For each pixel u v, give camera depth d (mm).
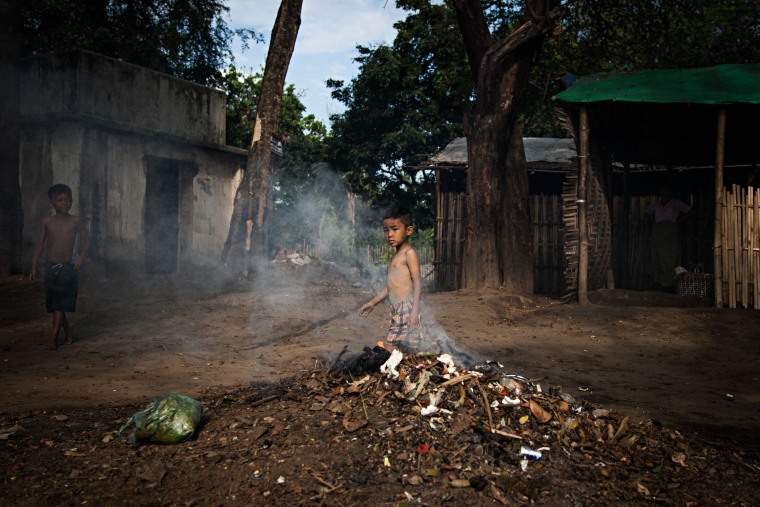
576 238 10453
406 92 25453
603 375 5891
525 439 3469
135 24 20406
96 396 4707
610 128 11703
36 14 18078
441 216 14734
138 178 13773
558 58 20562
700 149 12500
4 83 12289
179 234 14750
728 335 7727
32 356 6355
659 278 11477
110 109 13305
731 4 19734
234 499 2832
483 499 2836
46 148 13031
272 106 13867
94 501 2812
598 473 3174
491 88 11250
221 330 7859
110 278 12180
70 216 6918
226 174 16109
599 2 15523
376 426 3562
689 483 3129
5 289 10602
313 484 2951
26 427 3863
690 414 4535
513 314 9562
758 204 9195
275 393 4539
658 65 18781
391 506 2734
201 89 15625
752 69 10172
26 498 2838
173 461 3258
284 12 13852
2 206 12273
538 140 16969
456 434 3453
